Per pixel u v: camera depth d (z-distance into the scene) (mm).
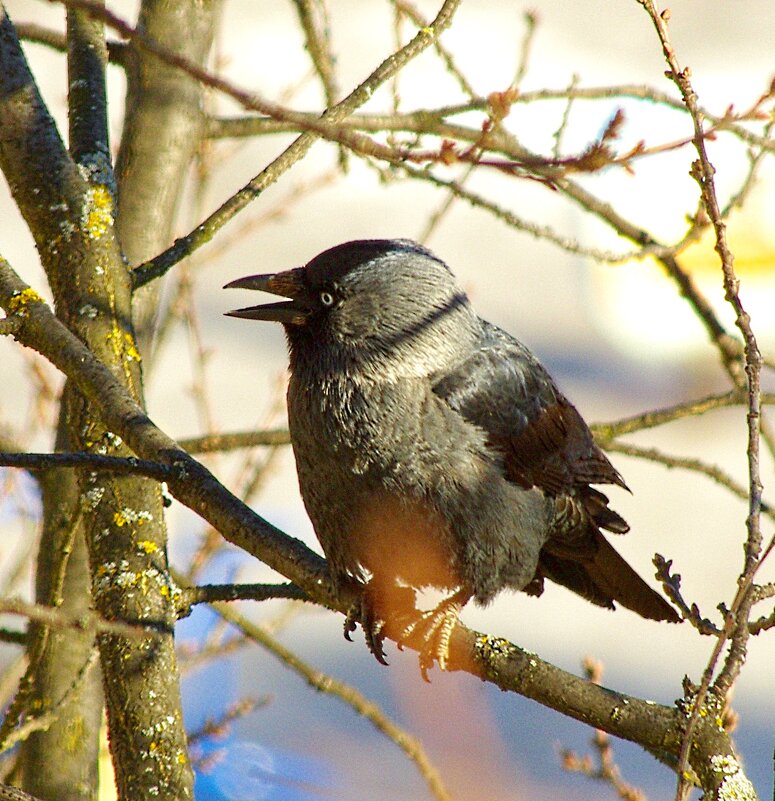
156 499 7430
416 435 8773
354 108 8328
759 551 6176
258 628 9680
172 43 9516
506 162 5609
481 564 8969
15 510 12188
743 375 10891
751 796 6539
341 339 8961
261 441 10062
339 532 8953
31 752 8469
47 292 22250
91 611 6785
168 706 6867
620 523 10125
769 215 24812
